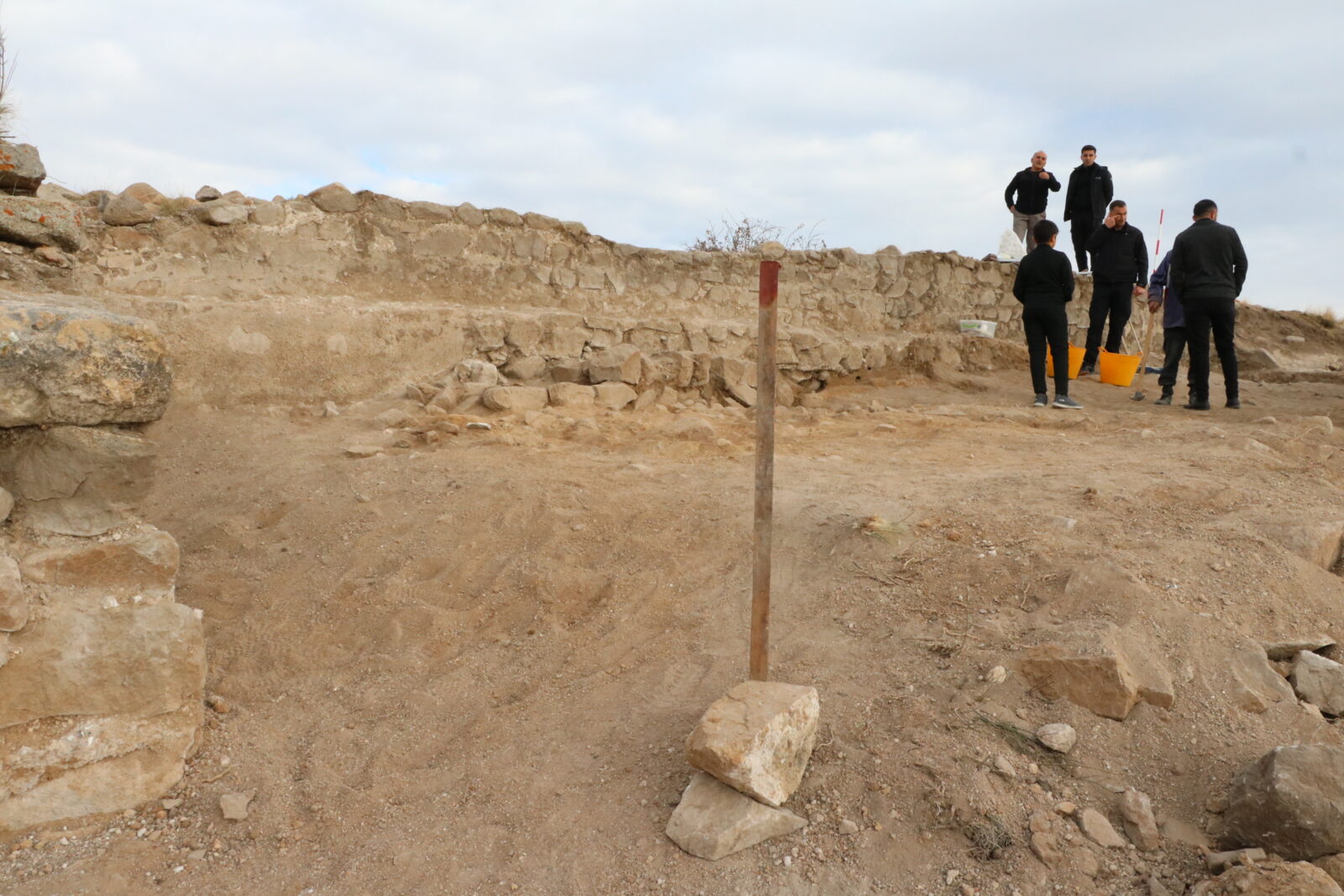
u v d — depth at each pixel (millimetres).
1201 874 2404
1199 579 3646
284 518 4906
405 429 6473
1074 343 12430
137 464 2865
